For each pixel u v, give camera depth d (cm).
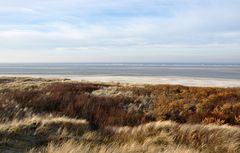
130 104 1794
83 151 771
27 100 1553
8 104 1298
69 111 1358
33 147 793
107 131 1019
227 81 7581
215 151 901
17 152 751
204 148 915
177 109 1575
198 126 1107
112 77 9256
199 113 1480
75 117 1247
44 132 916
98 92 2336
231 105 1544
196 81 7450
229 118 1395
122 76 9975
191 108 1656
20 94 1694
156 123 1107
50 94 1817
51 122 991
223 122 1307
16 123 938
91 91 2398
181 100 1802
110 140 918
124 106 1753
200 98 1853
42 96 1675
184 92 2109
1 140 809
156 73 12762
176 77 9444
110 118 1251
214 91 2083
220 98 1811
